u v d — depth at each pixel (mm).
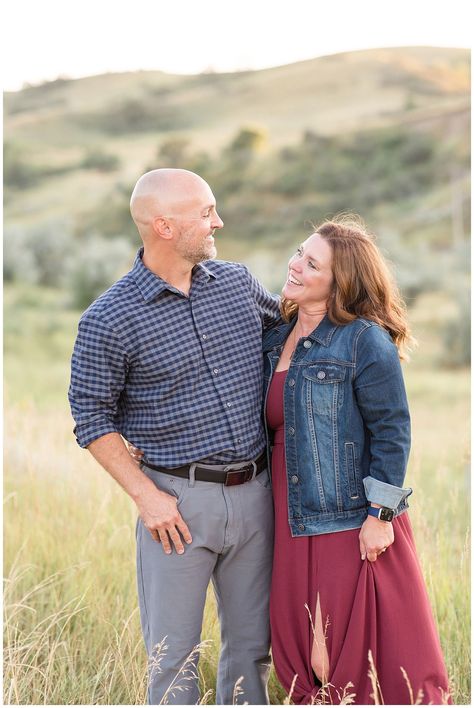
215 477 2406
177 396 2385
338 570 2352
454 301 16766
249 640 2545
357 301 2459
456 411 11383
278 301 2709
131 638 2984
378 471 2328
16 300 19891
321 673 2373
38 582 3541
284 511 2445
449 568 3432
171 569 2406
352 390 2371
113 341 2336
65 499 3941
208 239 2418
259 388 2518
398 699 2293
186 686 2428
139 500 2346
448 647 3027
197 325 2418
